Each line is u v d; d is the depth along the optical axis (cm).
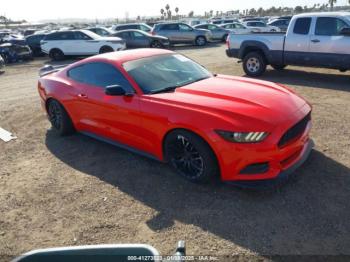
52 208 376
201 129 360
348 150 458
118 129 467
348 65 858
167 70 477
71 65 557
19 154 532
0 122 703
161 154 421
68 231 336
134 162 469
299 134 378
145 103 418
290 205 347
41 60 1997
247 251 292
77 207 374
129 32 2122
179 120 378
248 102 378
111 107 462
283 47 966
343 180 385
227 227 323
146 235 322
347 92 783
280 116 359
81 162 484
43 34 2197
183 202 368
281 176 355
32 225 349
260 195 368
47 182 434
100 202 380
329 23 876
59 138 586
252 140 341
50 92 565
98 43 1806
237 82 457
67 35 1862
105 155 500
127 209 364
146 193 391
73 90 525
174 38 2342
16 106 832
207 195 376
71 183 427
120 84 455
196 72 498
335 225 314
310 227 314
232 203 358
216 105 372
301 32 923
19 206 385
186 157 396
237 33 1060
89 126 519
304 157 395
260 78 1017
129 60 478
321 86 860
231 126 346
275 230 313
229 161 354
